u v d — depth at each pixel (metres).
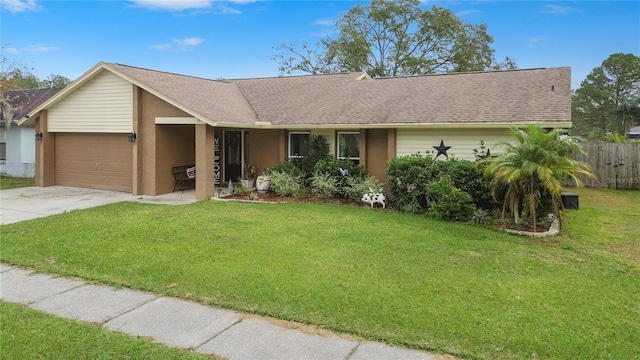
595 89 52.84
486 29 34.53
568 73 14.48
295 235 9.02
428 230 9.54
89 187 16.52
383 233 9.23
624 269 7.23
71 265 7.09
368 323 4.97
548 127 11.50
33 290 6.10
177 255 7.57
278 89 18.69
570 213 12.25
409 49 35.50
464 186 11.21
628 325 5.03
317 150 15.03
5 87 21.28
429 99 14.55
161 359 4.23
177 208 12.09
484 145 12.84
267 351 4.41
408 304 5.48
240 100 17.56
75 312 5.37
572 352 4.39
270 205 12.61
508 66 35.44
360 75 18.98
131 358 4.25
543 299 5.75
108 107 15.40
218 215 11.03
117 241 8.49
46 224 10.00
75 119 16.23
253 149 16.45
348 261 7.28
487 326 4.90
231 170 17.20
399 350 4.42
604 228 10.34
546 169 9.27
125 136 15.43
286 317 5.14
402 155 13.86
